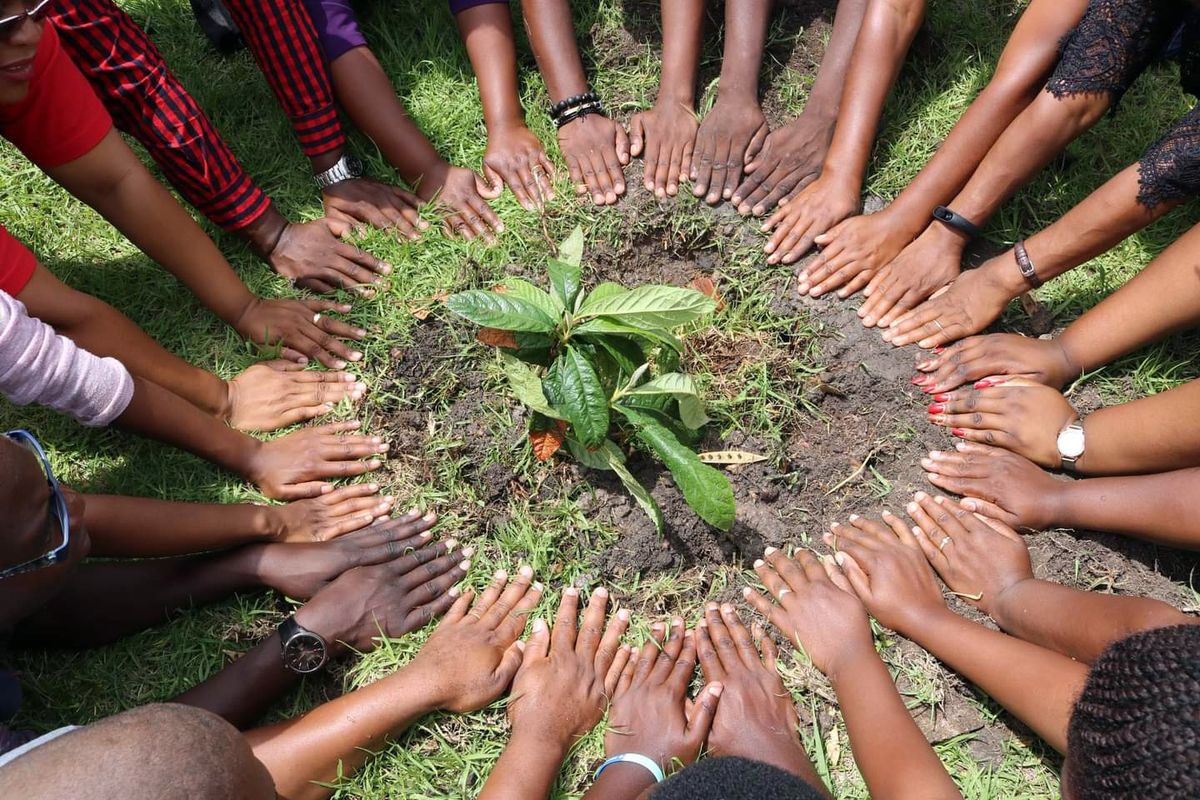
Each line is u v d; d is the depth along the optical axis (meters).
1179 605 2.04
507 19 2.63
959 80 2.69
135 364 2.06
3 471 1.43
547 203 2.51
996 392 2.17
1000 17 2.78
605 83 2.75
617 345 1.99
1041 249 2.17
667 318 1.88
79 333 1.95
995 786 1.88
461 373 2.33
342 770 1.85
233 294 2.32
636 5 2.85
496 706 1.96
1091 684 1.31
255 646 2.05
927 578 2.05
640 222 2.49
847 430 2.28
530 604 2.07
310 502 2.17
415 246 2.47
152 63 2.17
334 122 2.51
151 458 2.25
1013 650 1.84
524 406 2.28
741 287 2.42
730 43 2.59
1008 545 2.03
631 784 1.79
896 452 2.24
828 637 1.96
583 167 2.54
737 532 2.18
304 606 1.99
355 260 2.45
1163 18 2.01
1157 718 1.17
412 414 2.29
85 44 2.07
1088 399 2.25
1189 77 2.18
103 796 1.09
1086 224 2.10
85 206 2.60
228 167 2.33
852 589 2.06
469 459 2.24
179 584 2.04
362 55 2.55
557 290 1.96
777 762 1.83
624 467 2.04
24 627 1.96
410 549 2.12
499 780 1.79
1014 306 2.38
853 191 2.42
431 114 2.70
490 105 2.60
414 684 1.88
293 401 2.28
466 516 2.19
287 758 1.80
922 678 1.98
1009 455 2.14
